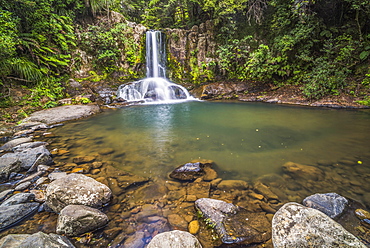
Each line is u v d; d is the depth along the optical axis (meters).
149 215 2.08
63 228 1.75
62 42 9.78
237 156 3.72
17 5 8.11
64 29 10.41
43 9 8.95
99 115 7.68
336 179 2.78
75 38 10.83
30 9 8.58
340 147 4.06
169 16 17.58
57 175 2.83
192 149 4.12
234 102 10.51
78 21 11.94
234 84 12.05
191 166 3.05
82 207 1.94
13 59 7.49
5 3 7.63
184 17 16.75
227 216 1.97
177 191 2.54
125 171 3.12
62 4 10.42
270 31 13.08
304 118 6.74
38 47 8.43
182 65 14.22
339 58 9.86
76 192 2.14
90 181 2.39
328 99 8.72
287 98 9.91
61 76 9.96
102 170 3.14
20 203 2.16
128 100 10.50
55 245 1.49
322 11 11.54
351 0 9.98
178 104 10.13
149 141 4.66
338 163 3.30
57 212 2.09
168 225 1.93
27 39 8.23
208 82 13.38
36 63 8.88
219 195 2.45
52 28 9.48
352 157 3.54
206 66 13.95
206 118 7.12
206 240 1.73
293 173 2.99
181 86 12.48
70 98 8.89
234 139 4.75
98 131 5.52
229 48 13.41
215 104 10.04
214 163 3.43
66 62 10.11
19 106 7.32
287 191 2.52
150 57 13.68
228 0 12.79
